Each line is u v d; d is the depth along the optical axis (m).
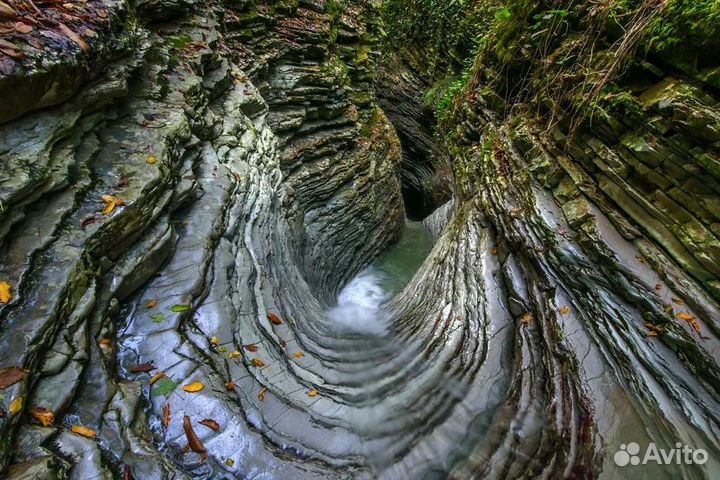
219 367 3.48
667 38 3.73
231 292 4.25
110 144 4.26
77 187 3.49
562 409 3.54
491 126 7.49
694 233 3.39
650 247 3.73
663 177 3.69
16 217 2.98
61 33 3.69
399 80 19.41
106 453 2.48
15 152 3.12
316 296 8.17
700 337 3.16
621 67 4.31
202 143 5.80
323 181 10.32
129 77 4.82
